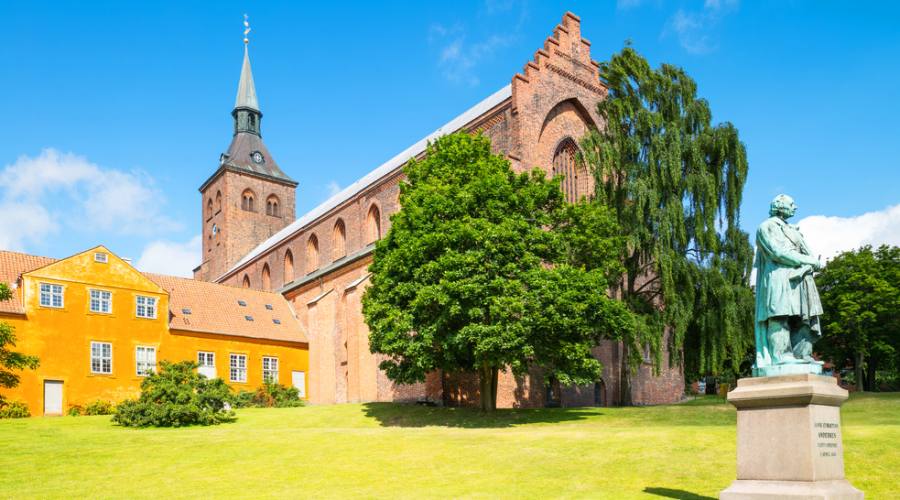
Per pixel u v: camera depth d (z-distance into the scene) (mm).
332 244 63750
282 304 64812
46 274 46406
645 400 48656
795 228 12867
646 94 39531
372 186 58062
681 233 36312
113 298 49438
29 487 18938
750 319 37094
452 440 24453
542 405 42750
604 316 31828
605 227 35750
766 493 11172
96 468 21484
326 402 55781
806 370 11680
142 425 34094
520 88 44656
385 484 18125
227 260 85750
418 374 33281
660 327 37031
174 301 56281
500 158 36656
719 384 70625
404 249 32562
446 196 33312
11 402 42938
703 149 38219
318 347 57594
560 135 47219
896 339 61219
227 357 55281
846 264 61781
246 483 18922
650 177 37625
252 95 92625
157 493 17984
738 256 37625
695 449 19594
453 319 31141
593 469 18375
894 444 18562
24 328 44719
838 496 10750
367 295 36344
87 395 46781
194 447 24922
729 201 37875
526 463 19734
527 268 31531
